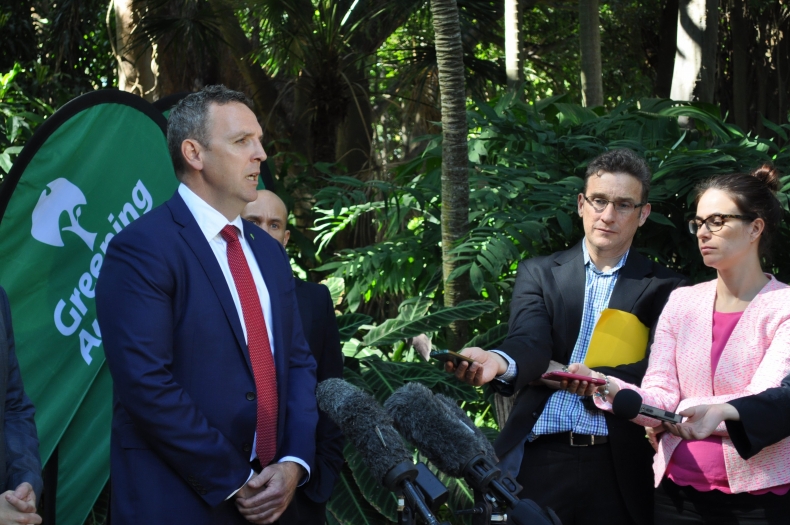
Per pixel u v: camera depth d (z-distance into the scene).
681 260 4.10
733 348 2.43
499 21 8.82
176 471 1.99
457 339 3.92
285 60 7.80
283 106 9.16
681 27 6.80
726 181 2.47
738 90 10.57
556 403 2.72
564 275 2.83
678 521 2.49
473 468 1.75
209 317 2.04
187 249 2.06
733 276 2.48
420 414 1.81
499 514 1.74
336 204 4.77
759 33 10.79
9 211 2.59
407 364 3.63
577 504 2.70
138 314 1.96
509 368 2.57
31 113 5.36
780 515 2.35
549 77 11.84
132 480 2.00
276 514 2.01
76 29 8.90
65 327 2.77
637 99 5.21
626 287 2.78
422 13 7.60
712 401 2.39
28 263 2.65
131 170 3.09
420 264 4.60
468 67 8.12
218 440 1.96
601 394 2.43
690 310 2.57
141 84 7.41
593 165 2.79
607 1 11.05
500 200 3.96
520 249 4.10
